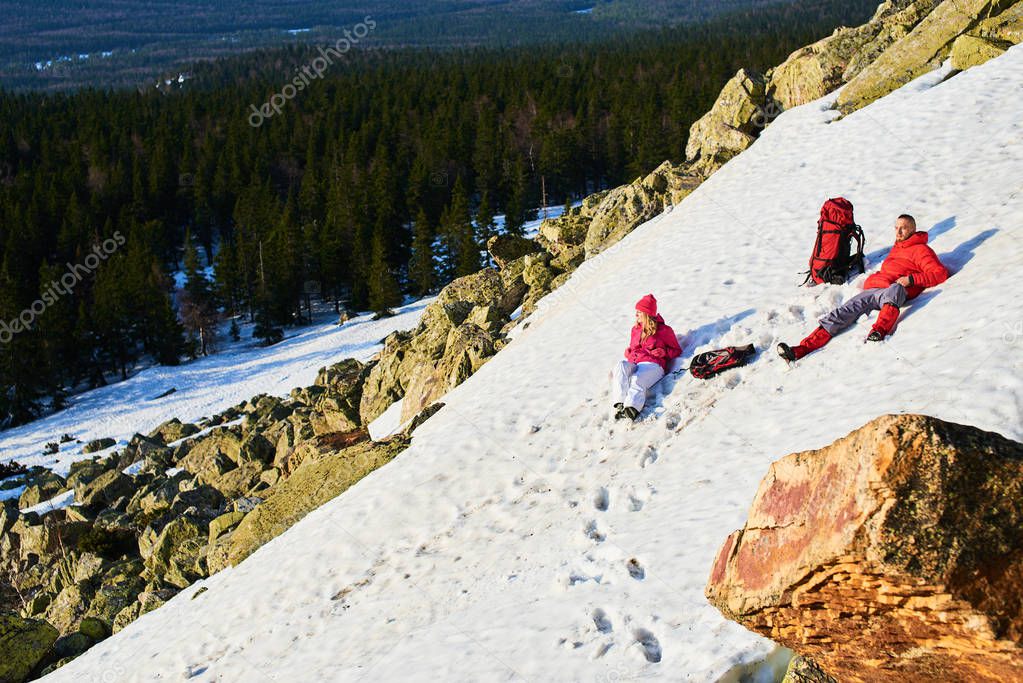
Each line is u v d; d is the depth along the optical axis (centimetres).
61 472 5547
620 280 1628
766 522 414
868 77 1947
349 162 12556
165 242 11969
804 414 815
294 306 10181
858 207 1352
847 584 359
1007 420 601
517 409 1256
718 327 1134
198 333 9325
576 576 745
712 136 2417
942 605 331
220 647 1034
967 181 1247
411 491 1149
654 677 539
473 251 9412
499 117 14525
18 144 15112
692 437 912
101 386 8669
